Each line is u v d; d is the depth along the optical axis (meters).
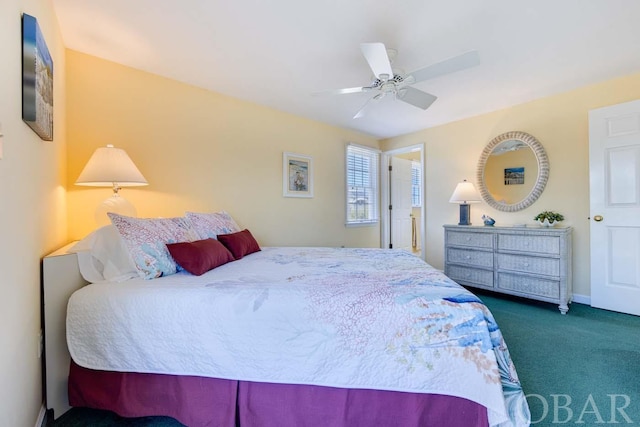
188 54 2.30
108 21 1.89
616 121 2.72
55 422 1.43
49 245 1.65
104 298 1.41
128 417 1.42
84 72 2.27
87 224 2.28
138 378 1.40
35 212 1.38
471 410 1.14
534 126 3.32
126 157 2.05
